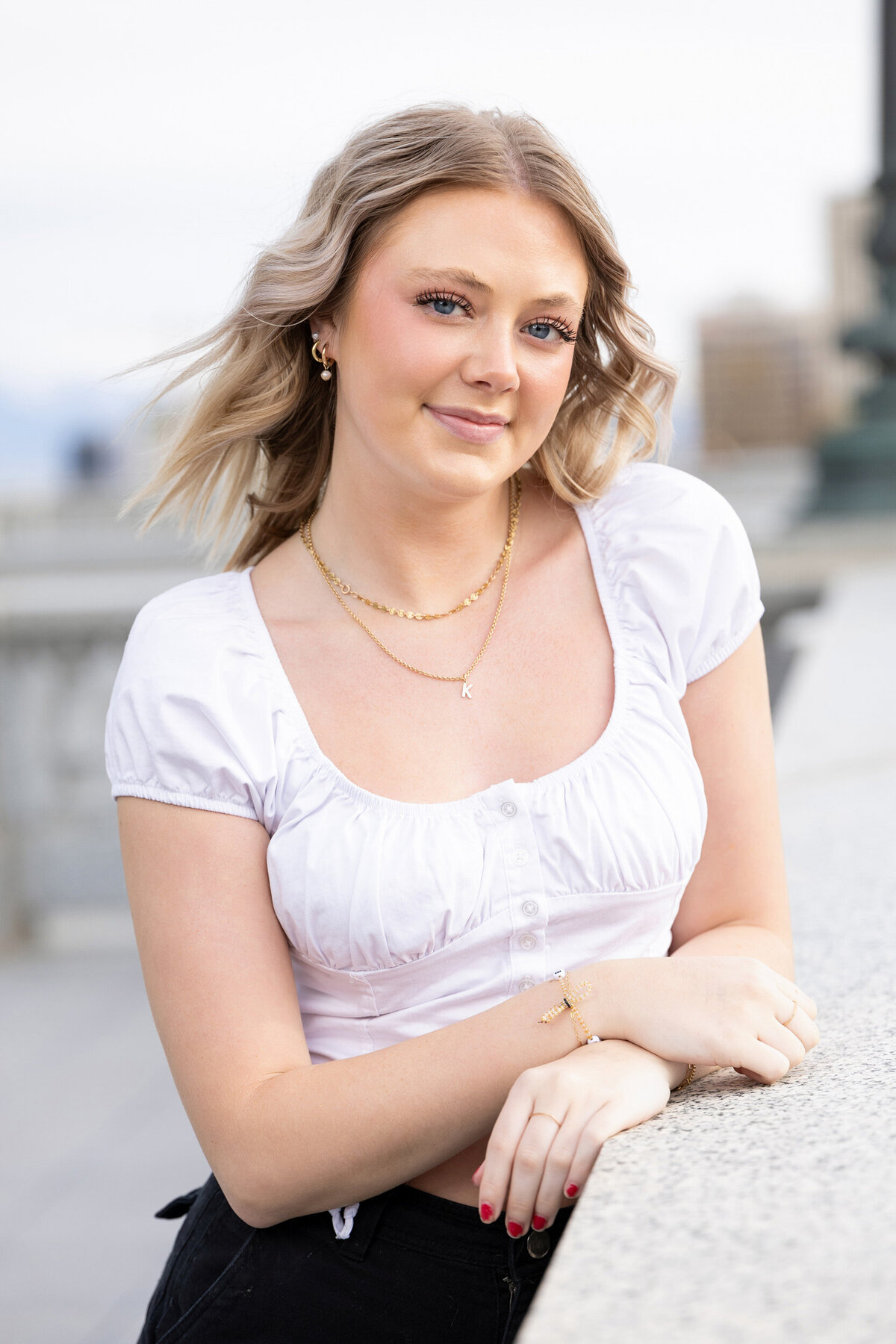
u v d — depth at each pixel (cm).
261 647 127
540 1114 101
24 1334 274
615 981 109
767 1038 106
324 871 117
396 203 116
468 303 116
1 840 589
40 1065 448
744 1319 72
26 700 586
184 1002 116
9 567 778
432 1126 108
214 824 119
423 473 119
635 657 127
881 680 326
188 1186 349
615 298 130
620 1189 89
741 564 132
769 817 132
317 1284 114
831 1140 94
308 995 125
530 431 122
